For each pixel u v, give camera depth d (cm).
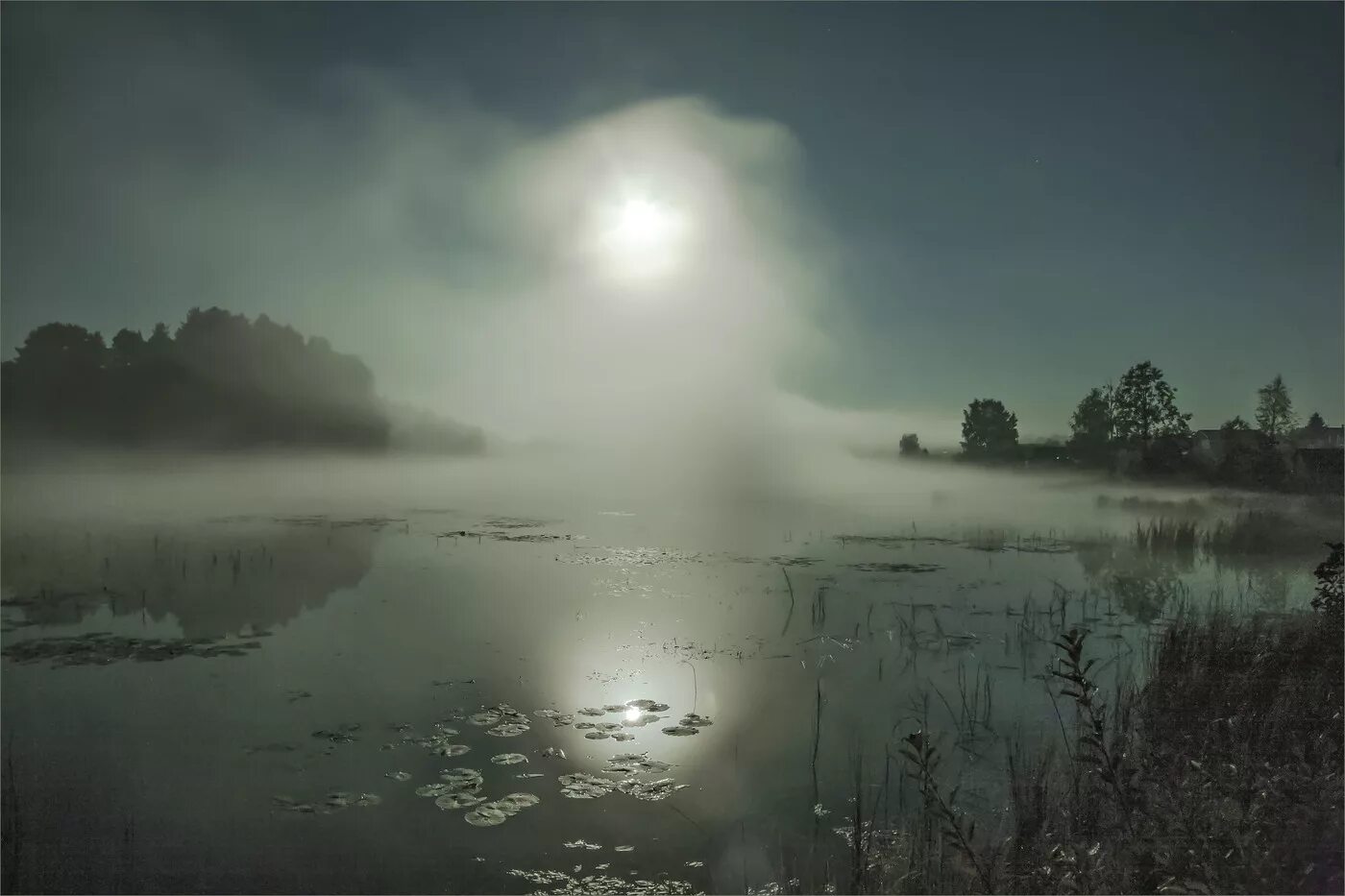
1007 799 858
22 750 1005
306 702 1162
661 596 1784
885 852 767
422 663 1336
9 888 729
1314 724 856
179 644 1438
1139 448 4053
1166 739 904
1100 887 607
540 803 882
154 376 5003
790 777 930
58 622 1591
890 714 1106
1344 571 1230
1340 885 562
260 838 809
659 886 736
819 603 1702
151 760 976
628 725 1082
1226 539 2375
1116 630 1506
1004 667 1293
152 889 723
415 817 850
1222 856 593
